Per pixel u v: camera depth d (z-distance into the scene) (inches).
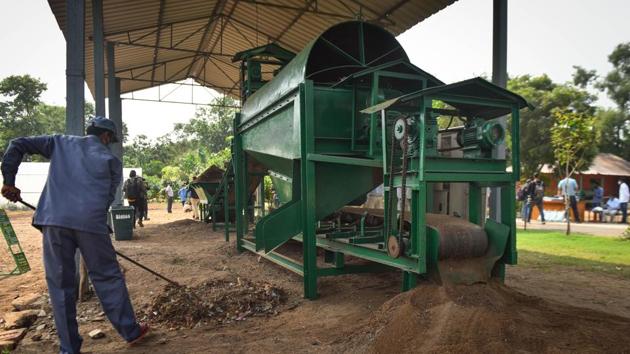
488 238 184.2
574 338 124.5
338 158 204.4
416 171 169.2
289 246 365.7
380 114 213.9
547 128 971.3
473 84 169.8
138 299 210.5
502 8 328.8
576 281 249.0
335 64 279.1
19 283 247.9
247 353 144.4
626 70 1158.3
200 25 689.6
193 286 219.3
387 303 167.2
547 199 780.6
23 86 2172.7
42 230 143.6
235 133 362.3
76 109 207.9
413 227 171.8
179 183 1589.6
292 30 658.2
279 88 263.1
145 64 831.1
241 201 358.0
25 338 161.9
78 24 208.8
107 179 147.9
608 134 1184.2
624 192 718.5
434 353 121.3
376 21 524.7
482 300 152.8
